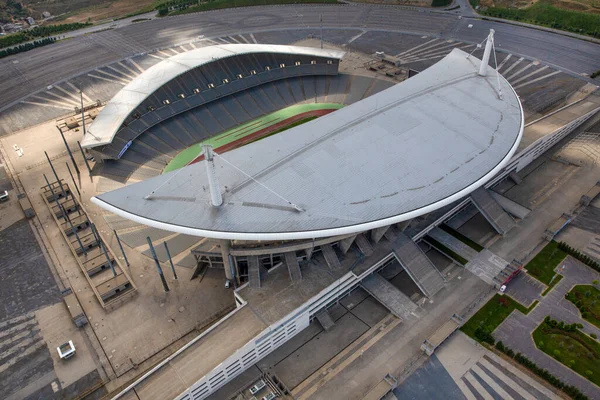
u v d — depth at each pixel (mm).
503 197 85750
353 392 56156
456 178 67562
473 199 79312
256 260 64875
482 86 89500
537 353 60000
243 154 69688
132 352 60625
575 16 157625
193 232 56844
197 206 59781
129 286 69062
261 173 65125
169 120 101125
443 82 89812
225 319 58562
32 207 85312
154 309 66000
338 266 66500
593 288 68500
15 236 79438
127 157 93312
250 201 60688
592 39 144500
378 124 76625
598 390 55844
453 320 62812
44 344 62094
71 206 83000
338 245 69625
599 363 58688
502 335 62219
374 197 63062
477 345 61000
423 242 77375
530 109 110438
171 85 102625
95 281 70125
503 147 74062
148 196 61062
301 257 67562
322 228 57938
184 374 53312
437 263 73625
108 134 87938
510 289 68625
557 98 114625
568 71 126875
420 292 69062
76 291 69312
